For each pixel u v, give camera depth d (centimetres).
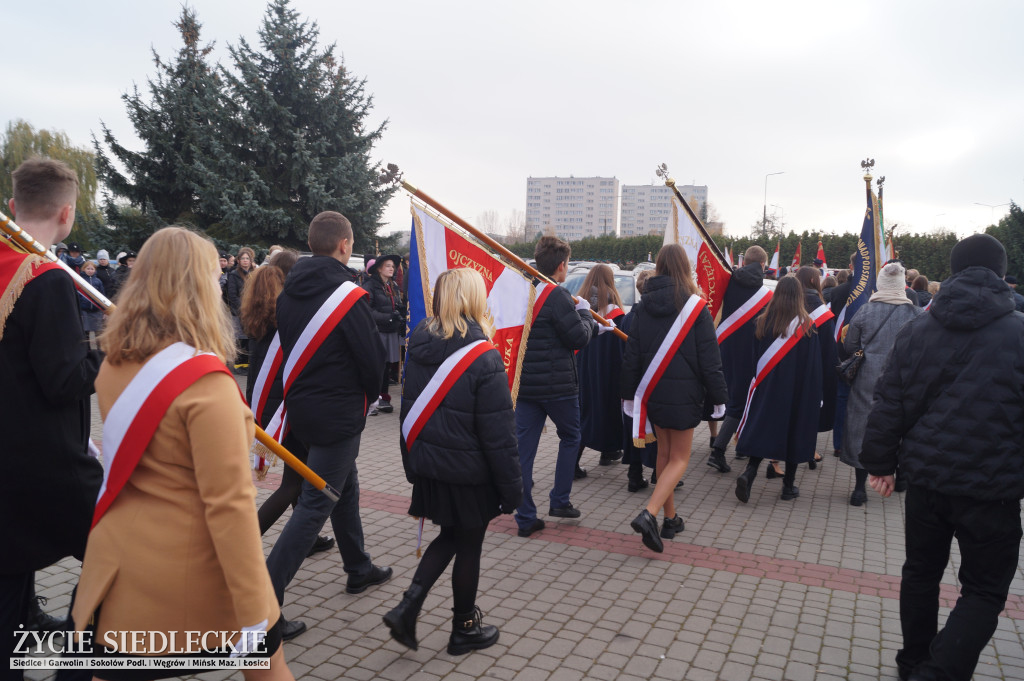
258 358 405
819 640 358
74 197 264
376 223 2612
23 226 255
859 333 575
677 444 473
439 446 317
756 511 558
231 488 182
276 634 198
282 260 463
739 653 344
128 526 185
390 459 684
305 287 344
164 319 187
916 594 315
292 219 2434
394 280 966
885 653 347
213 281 197
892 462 313
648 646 348
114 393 187
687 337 461
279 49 2486
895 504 581
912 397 302
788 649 349
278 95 2536
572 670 326
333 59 2577
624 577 428
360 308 345
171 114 2494
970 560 292
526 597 399
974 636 281
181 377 182
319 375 341
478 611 345
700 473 663
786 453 559
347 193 2486
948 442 288
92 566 188
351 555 391
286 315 348
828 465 704
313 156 2500
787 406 554
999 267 300
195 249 194
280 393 393
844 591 415
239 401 189
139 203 2550
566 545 478
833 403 615
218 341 196
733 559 460
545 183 19838
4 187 3158
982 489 281
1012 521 286
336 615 371
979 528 286
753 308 646
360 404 352
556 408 496
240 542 182
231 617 191
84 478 254
